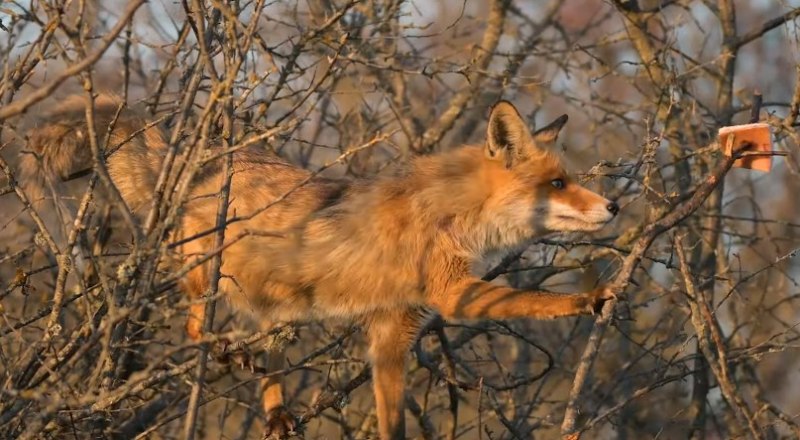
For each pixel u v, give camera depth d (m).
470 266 11.11
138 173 11.57
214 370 13.14
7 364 9.09
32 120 11.97
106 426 11.45
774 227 19.19
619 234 14.52
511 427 11.12
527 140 11.35
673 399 15.23
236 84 11.54
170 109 12.51
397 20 15.62
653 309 17.94
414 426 16.50
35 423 7.75
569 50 14.99
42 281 13.23
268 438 10.70
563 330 17.34
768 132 9.89
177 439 12.74
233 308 11.68
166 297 10.14
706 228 13.71
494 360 12.80
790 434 13.66
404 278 10.98
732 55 13.59
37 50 9.10
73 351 9.16
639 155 13.20
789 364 18.34
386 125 15.24
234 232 11.12
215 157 8.16
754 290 16.89
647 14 15.20
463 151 11.58
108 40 7.01
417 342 11.56
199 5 8.67
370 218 11.03
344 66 12.30
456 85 18.84
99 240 11.02
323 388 12.11
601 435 15.54
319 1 14.58
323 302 11.18
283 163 11.71
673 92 13.48
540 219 11.30
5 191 9.79
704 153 12.79
